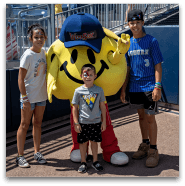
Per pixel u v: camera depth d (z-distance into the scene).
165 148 4.11
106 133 3.64
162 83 6.15
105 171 3.43
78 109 3.42
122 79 3.56
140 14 3.51
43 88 3.69
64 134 5.01
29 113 3.59
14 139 4.76
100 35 3.46
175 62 5.85
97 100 3.28
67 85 3.39
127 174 3.33
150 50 3.56
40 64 3.59
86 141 3.38
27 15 6.37
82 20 3.32
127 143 4.38
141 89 3.63
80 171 3.40
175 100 5.94
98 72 3.37
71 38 3.42
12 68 4.97
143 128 3.85
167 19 7.91
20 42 5.20
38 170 3.53
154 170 3.42
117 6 7.43
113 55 3.40
